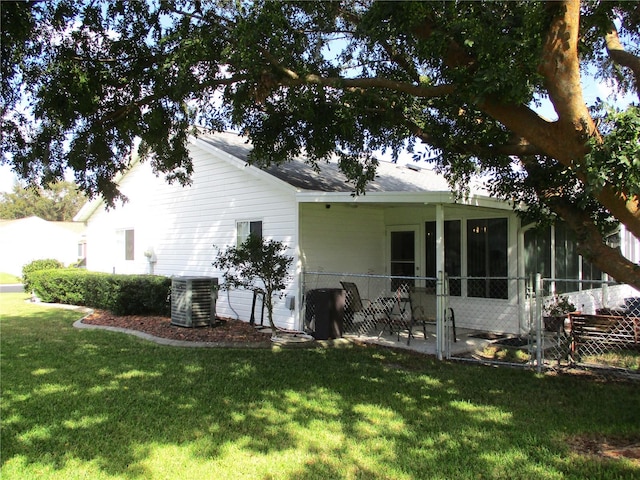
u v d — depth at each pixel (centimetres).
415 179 1441
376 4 485
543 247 1095
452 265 1123
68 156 655
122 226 1609
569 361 758
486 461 409
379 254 1228
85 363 741
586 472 387
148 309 1216
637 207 404
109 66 625
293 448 436
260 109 717
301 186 1039
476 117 628
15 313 1329
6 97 597
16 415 516
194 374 681
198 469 394
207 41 562
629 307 1030
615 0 473
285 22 548
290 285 1030
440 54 475
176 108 690
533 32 397
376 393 601
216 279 1068
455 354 819
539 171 584
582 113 407
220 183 1227
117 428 480
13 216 6644
